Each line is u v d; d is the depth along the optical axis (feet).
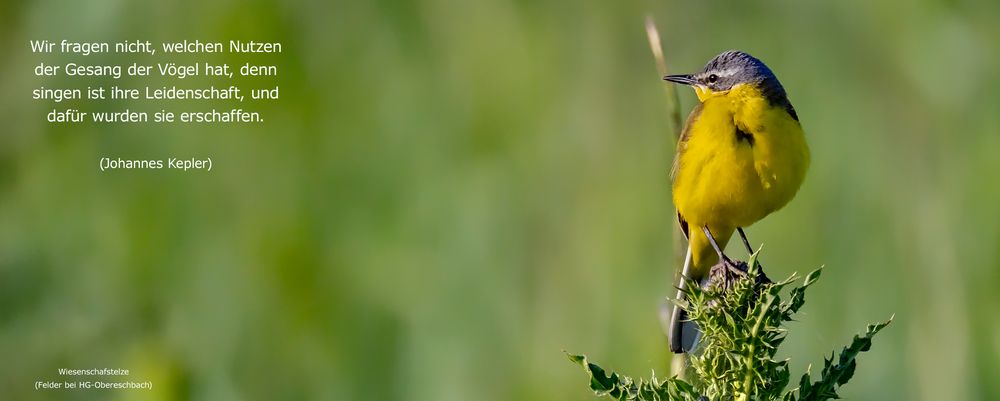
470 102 50.31
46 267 46.24
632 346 42.06
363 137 49.78
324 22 51.21
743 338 20.89
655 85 50.11
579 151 48.60
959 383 41.96
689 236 34.50
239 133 49.14
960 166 48.83
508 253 46.03
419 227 47.57
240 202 48.06
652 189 46.21
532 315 44.32
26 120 48.93
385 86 50.75
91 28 49.65
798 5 52.60
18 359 44.04
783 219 46.65
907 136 50.01
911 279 45.11
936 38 51.57
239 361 44.24
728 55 34.35
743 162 32.17
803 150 32.81
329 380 44.11
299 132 49.37
